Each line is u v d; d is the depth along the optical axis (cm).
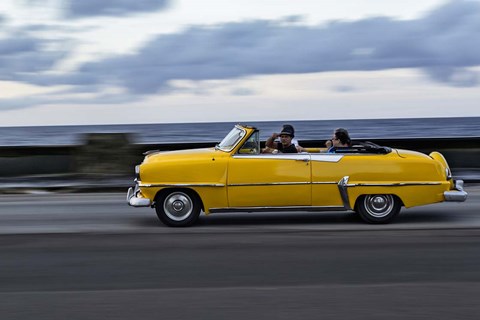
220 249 937
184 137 14238
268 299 679
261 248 942
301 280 756
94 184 1872
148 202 1134
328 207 1145
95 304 666
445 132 13612
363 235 1038
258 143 1163
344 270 803
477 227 1112
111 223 1199
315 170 1138
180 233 1077
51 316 629
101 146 1909
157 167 1135
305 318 615
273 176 1134
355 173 1141
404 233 1053
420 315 623
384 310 638
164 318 618
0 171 1944
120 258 884
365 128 17438
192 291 712
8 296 700
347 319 612
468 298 678
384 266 822
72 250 940
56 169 1948
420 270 800
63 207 1439
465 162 1950
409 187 1144
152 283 750
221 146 1187
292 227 1130
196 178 1133
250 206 1139
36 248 956
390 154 1155
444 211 1315
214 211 1140
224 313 632
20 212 1362
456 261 845
